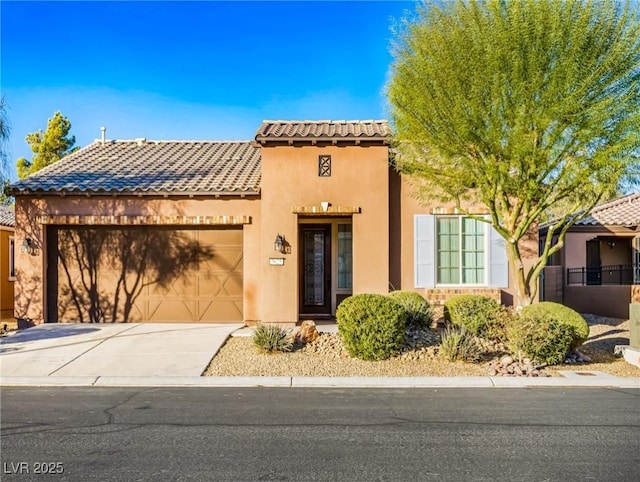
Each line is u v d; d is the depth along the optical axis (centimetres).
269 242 1428
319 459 552
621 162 1007
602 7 1020
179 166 1705
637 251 1966
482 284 1500
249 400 806
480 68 1030
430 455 564
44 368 1002
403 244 1491
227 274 1505
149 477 505
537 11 1013
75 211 1469
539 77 1009
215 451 576
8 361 1050
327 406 769
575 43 1001
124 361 1051
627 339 1259
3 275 1953
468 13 1050
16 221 1467
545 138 1064
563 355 1030
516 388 891
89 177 1564
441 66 1047
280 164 1438
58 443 602
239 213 1476
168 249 1505
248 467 530
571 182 1082
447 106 1057
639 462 544
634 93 1006
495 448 586
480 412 735
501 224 1460
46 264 1488
